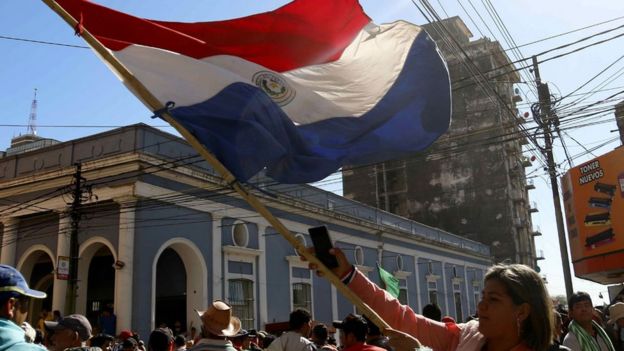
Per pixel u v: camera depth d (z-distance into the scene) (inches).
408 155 181.8
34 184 922.1
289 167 164.9
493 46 2066.9
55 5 141.6
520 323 99.3
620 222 848.9
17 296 128.6
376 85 184.1
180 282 957.2
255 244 1030.4
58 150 936.9
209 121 155.7
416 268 1567.4
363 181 2396.7
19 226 946.1
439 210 2231.8
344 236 1284.4
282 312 1062.4
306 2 186.5
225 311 211.5
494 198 2146.9
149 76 158.1
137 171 834.2
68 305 725.9
